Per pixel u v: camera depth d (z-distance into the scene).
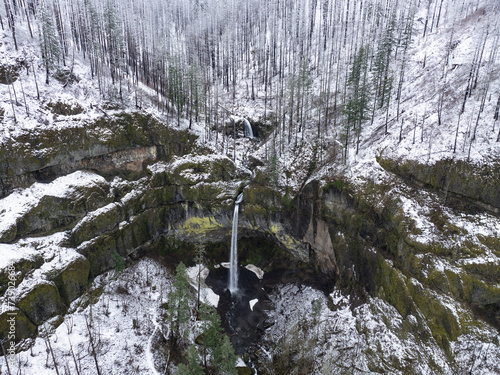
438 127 44.22
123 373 36.03
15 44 51.12
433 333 33.16
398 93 54.31
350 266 45.28
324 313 44.31
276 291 52.34
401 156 43.44
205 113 64.31
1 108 42.41
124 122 53.50
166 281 52.19
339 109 63.25
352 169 47.91
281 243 56.66
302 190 52.81
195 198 56.88
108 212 47.59
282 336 43.62
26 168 41.88
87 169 49.22
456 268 33.53
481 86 45.41
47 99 47.75
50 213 42.06
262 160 60.62
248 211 56.66
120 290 46.19
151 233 55.66
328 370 34.25
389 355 34.47
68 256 41.56
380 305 39.12
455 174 38.16
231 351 30.44
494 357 29.30
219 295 52.50
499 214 34.91
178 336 42.19
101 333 39.12
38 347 34.50
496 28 54.81
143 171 55.97
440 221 37.03
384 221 41.31
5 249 36.94
